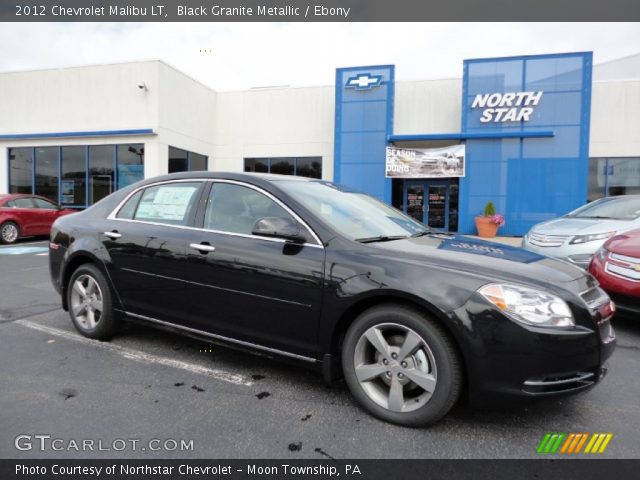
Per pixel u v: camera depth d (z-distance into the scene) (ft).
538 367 7.66
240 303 10.22
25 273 24.48
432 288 8.13
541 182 49.06
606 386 10.57
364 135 53.47
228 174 11.46
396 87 53.88
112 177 51.26
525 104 48.75
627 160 50.11
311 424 8.61
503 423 8.71
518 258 9.37
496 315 7.76
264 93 59.52
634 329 15.34
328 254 9.29
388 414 8.62
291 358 9.70
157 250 11.59
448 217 55.26
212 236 10.87
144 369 11.14
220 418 8.79
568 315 7.89
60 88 52.19
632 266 14.05
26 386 10.07
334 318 8.98
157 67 48.83
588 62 47.24
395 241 9.96
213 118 60.59
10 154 54.65
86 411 8.96
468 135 50.03
